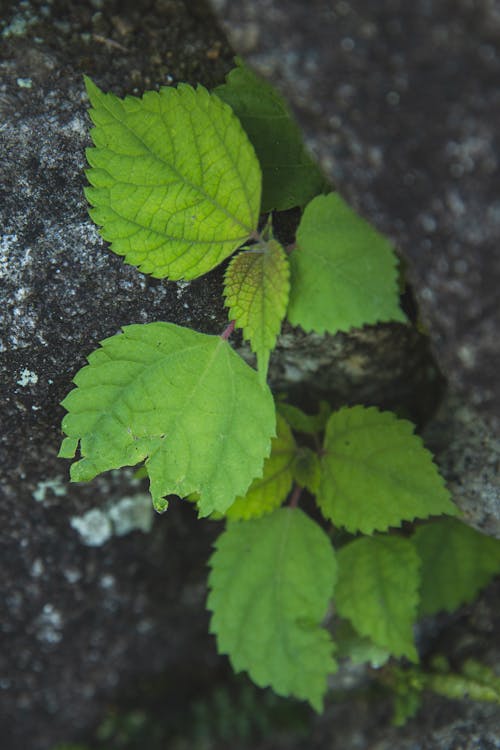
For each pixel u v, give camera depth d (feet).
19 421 1.77
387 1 1.40
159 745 2.17
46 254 1.70
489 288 1.44
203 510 1.62
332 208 1.59
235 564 1.76
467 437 1.83
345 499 1.75
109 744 2.17
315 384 1.87
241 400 1.64
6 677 2.06
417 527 1.89
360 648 1.91
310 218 1.60
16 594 1.98
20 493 1.87
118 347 1.64
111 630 2.06
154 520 1.98
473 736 1.91
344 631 1.92
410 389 1.90
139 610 2.06
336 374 1.86
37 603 1.99
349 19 1.41
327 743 2.09
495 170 1.41
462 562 1.89
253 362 1.81
